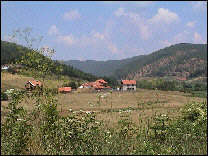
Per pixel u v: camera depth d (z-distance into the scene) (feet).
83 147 27.96
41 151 25.93
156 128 35.76
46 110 28.48
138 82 462.60
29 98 30.53
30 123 28.96
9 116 27.78
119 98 226.58
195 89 440.86
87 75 582.35
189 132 36.14
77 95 262.06
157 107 64.13
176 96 221.87
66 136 27.99
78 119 30.55
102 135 31.19
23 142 26.17
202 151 30.76
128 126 35.53
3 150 25.39
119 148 28.58
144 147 27.53
